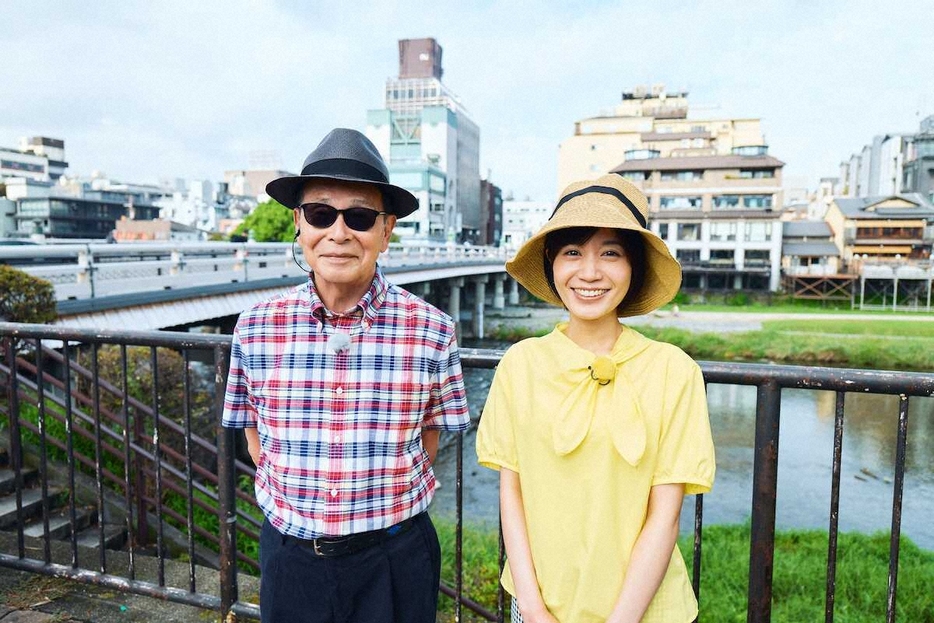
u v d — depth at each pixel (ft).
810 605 17.72
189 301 34.19
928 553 22.57
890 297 129.18
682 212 137.49
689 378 4.33
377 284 4.80
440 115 210.79
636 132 168.86
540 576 4.42
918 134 183.21
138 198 209.67
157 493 7.64
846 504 34.78
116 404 21.56
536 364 4.56
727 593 18.22
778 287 133.80
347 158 4.57
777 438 5.08
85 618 7.46
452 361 5.11
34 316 21.70
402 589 4.92
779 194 132.87
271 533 5.04
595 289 4.36
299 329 4.76
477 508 31.55
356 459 4.69
